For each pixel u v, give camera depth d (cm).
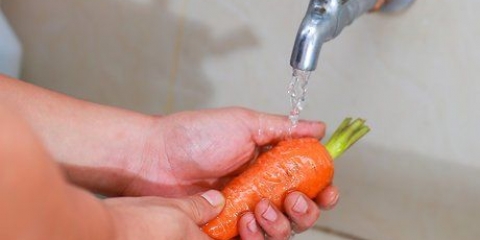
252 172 75
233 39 86
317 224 91
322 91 84
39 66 96
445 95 80
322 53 83
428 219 85
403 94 81
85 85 95
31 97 75
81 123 77
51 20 93
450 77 79
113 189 80
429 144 82
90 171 78
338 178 87
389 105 82
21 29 94
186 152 78
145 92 92
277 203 74
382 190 86
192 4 86
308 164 74
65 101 77
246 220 73
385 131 83
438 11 77
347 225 89
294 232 77
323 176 75
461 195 83
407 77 80
